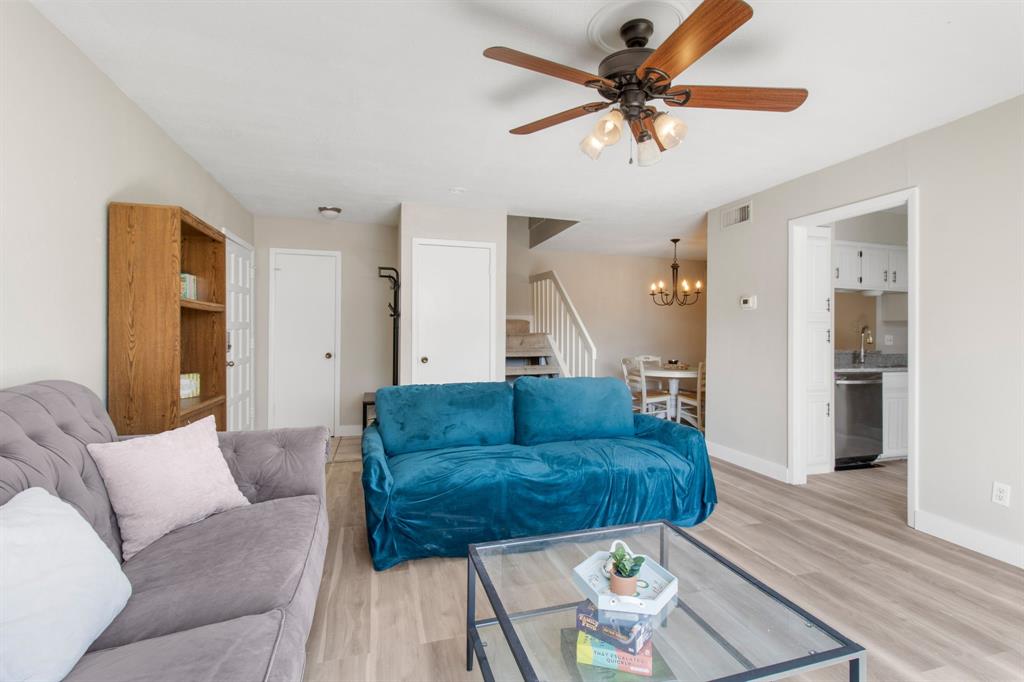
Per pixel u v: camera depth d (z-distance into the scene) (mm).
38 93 1765
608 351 7273
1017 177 2295
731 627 1358
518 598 1644
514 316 6887
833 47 1919
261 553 1402
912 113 2479
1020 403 2281
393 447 2773
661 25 1801
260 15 1769
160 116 2586
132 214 2244
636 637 1229
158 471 1575
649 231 5523
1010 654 1650
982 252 2430
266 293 4848
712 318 4398
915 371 2732
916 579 2148
